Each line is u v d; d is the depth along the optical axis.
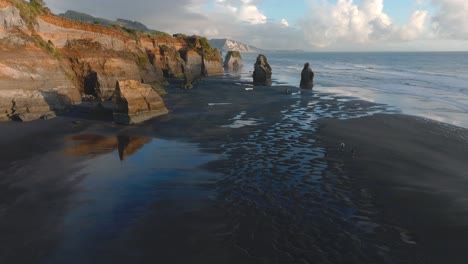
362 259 10.98
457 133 27.42
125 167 19.06
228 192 15.77
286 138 25.00
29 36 35.72
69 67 42.75
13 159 20.02
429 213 14.05
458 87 58.22
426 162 20.30
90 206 14.33
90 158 20.56
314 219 13.40
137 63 57.03
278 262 10.74
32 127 27.36
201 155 21.16
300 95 48.41
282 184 16.73
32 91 31.45
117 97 30.16
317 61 193.50
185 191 15.89
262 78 63.16
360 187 16.52
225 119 31.66
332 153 21.62
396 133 27.02
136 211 13.93
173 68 76.69
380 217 13.68
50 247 11.34
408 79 73.00
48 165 19.19
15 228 12.48
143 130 27.47
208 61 93.06
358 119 31.98
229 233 12.31
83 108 35.69
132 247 11.40
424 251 11.48
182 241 11.79
